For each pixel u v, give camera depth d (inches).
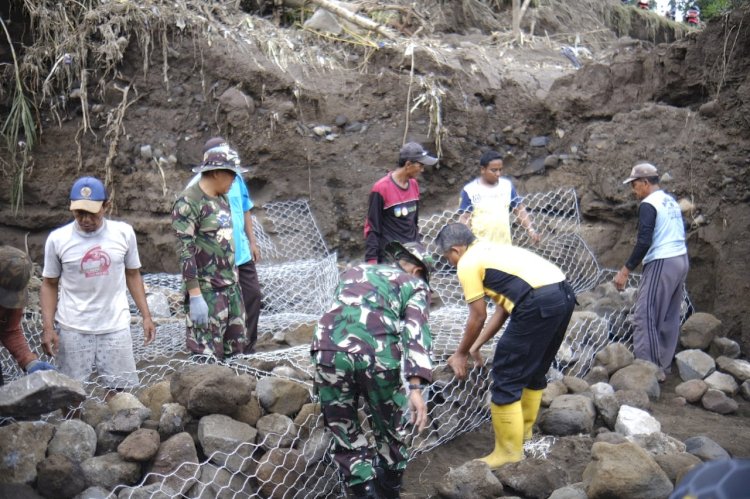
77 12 322.7
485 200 250.7
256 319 222.2
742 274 263.4
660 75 302.8
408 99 321.4
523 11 417.7
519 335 177.6
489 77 338.0
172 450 160.1
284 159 318.3
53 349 180.9
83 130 315.0
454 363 188.2
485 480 169.0
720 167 275.7
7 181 311.6
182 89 322.0
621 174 293.4
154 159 314.7
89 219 179.0
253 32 342.0
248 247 221.1
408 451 183.8
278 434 170.7
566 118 322.3
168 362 205.5
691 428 209.2
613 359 233.9
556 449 190.7
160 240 308.7
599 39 473.7
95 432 163.5
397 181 232.5
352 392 157.5
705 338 250.1
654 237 237.6
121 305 186.2
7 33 304.2
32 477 151.5
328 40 351.3
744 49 276.8
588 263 290.5
